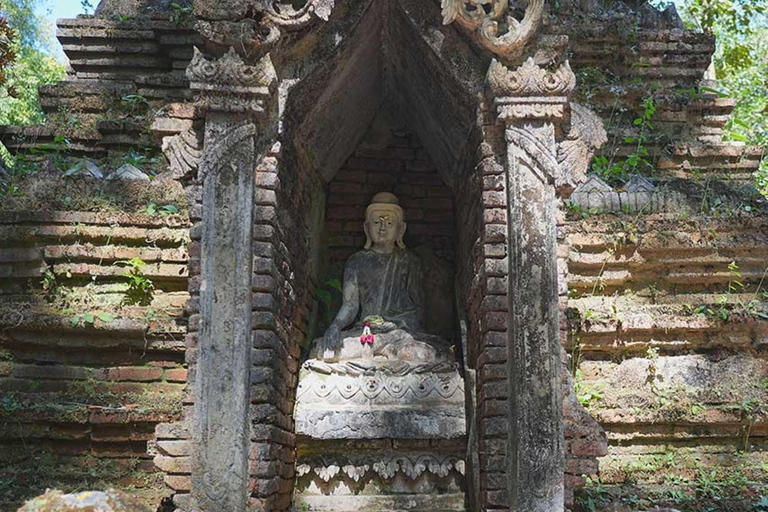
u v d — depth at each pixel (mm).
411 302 8203
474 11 6168
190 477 5730
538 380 5852
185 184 6180
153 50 10273
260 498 5754
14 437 7168
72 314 7594
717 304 8008
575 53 10242
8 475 7117
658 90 10180
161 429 5801
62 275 7793
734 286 8125
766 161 12898
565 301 6105
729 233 8094
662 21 10984
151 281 7895
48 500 3105
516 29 6113
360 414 7020
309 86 6496
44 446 7266
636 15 10883
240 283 5914
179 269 7895
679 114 10000
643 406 7445
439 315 8539
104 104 9898
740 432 7383
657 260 8047
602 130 6301
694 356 7762
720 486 7062
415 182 9164
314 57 6363
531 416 5801
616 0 10961
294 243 7016
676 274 8062
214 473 5684
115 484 7203
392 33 7031
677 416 7320
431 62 6660
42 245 7805
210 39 6055
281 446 6336
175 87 9992
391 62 7641
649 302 8078
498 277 6137
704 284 8148
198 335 5875
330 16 6363
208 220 5984
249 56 6125
